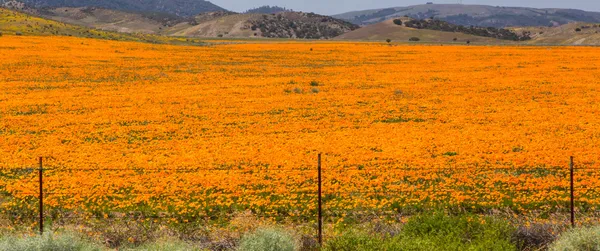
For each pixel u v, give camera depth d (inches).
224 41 6294.3
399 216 725.9
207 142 1200.8
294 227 689.0
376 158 1038.4
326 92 1988.2
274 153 1079.0
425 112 1603.1
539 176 906.1
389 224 682.2
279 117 1528.1
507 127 1366.9
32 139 1217.4
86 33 5290.4
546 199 773.9
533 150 1098.1
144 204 771.4
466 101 1786.4
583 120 1445.6
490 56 3348.9
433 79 2336.4
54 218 722.2
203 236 636.7
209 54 3378.4
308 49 3917.3
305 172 913.5
